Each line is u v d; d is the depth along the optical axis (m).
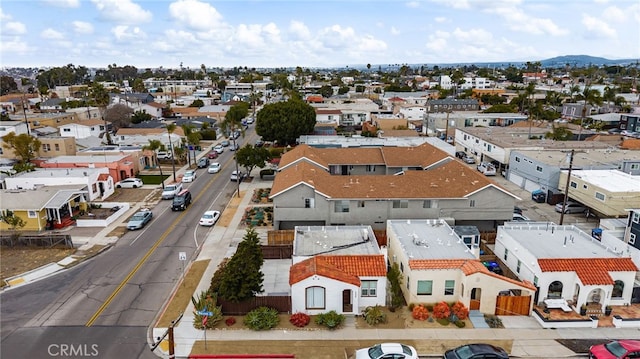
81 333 26.94
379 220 42.53
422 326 27.22
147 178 66.19
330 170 58.16
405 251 31.09
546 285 28.97
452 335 26.28
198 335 26.45
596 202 45.75
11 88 199.62
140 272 35.31
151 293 31.92
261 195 56.53
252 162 63.16
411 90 189.25
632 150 63.56
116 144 82.44
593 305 28.78
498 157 66.12
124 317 28.75
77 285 33.19
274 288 32.25
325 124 100.12
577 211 49.56
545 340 25.86
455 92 173.25
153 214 49.81
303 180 42.06
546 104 126.38
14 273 35.16
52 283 33.50
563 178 51.09
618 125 98.19
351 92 198.12
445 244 32.81
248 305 28.55
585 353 24.69
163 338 24.89
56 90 187.62
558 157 58.25
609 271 28.84
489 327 27.08
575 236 34.84
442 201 42.09
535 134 78.88
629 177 48.78
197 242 41.59
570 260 29.27
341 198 41.44
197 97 166.38
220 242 41.47
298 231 36.78
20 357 24.56
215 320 27.16
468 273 27.84
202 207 52.28
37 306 30.14
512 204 42.22
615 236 38.91
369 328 27.06
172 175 67.88
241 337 26.25
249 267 28.17
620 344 23.56
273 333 26.59
